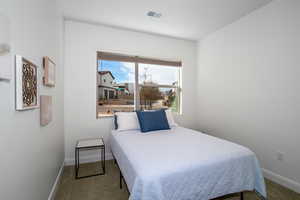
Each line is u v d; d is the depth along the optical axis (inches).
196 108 130.9
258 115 81.0
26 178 38.4
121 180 70.4
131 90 113.0
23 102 35.2
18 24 34.5
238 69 92.5
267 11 76.6
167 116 105.6
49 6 60.1
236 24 93.9
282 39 70.1
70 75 92.8
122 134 82.1
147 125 88.2
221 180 49.4
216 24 98.9
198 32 111.4
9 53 29.4
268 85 76.1
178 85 129.5
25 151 37.9
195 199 45.2
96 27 98.7
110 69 106.7
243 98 89.4
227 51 100.3
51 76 59.1
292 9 66.5
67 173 82.1
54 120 66.8
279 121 71.5
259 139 80.4
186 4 78.1
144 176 40.3
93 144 81.8
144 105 117.1
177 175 43.1
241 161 53.4
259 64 80.4
